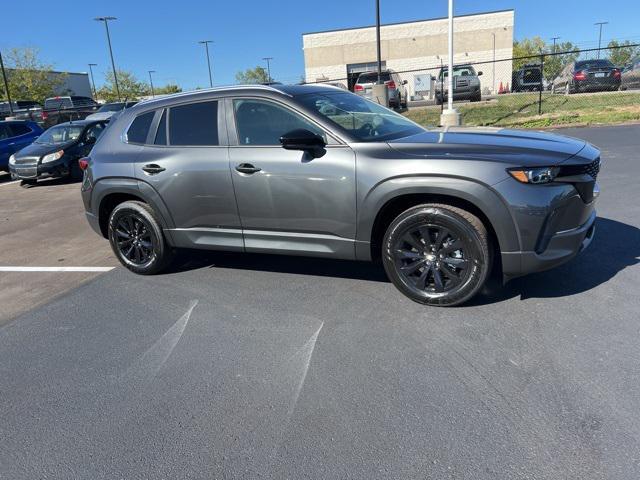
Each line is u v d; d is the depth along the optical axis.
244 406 2.93
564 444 2.43
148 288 4.90
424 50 39.09
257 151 4.32
